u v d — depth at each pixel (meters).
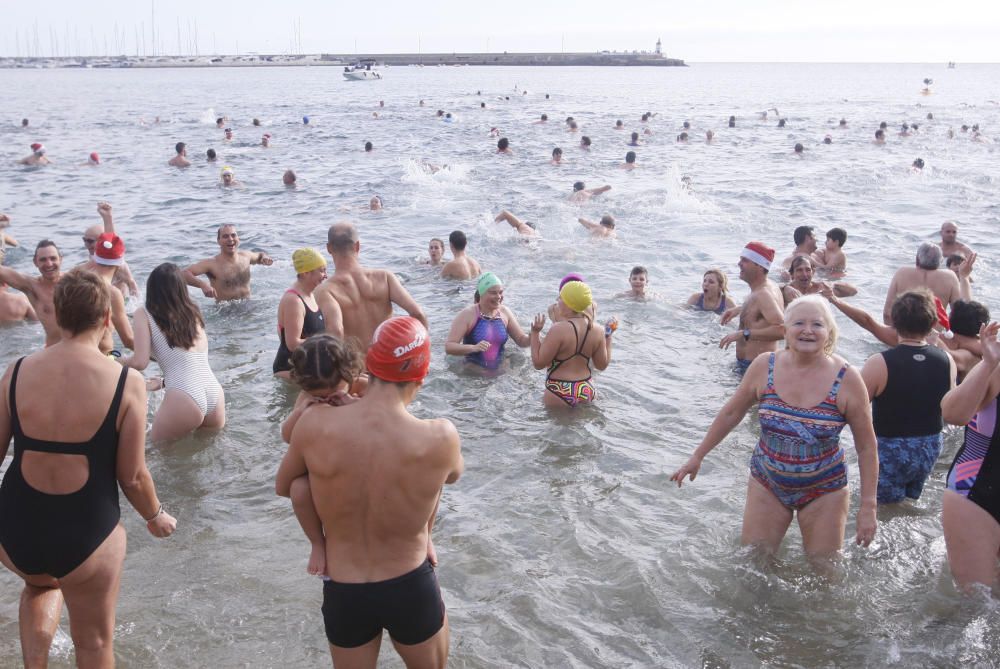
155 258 13.33
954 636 4.31
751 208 18.17
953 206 18.39
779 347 8.97
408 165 24.36
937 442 5.59
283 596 4.69
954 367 5.56
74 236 14.90
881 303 10.97
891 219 16.94
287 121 42.44
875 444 4.65
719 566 4.95
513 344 9.25
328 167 24.98
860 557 5.01
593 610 4.59
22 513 3.56
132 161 25.83
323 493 3.28
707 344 9.41
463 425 7.15
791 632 4.38
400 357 3.22
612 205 18.31
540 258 13.55
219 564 5.00
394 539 3.32
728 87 98.19
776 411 4.73
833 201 19.11
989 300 10.70
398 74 140.12
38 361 3.62
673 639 4.34
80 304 3.61
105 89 84.69
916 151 29.61
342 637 3.41
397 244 14.55
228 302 10.77
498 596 4.71
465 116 46.34
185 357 6.52
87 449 3.58
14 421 3.57
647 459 6.50
